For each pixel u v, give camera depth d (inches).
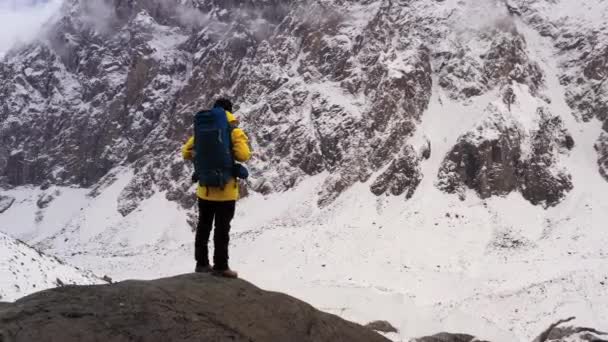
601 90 4618.6
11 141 7017.7
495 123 4104.3
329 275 3235.7
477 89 4630.9
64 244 5103.3
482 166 3964.1
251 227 4180.6
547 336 2074.3
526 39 5142.7
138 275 3718.0
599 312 2177.7
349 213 3939.5
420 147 4252.0
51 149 6776.6
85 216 5472.4
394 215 3826.3
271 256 3570.4
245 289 332.2
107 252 4613.7
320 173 4532.5
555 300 2434.8
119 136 6368.1
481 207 3831.2
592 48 4862.2
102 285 300.0
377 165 4291.3
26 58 7810.0
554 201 3878.0
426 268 3262.8
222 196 356.8
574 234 3452.3
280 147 4778.5
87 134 6609.3
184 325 287.4
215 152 344.8
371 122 4475.9
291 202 4325.8
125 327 274.8
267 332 310.8
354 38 5226.4
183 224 4712.1
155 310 287.9
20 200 6412.4
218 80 5846.5
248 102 5295.3
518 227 3631.9
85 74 7317.9
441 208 3821.4
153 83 6476.4
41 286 1467.8
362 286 2950.3
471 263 3294.8
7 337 252.7
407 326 2237.9
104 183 5949.8
